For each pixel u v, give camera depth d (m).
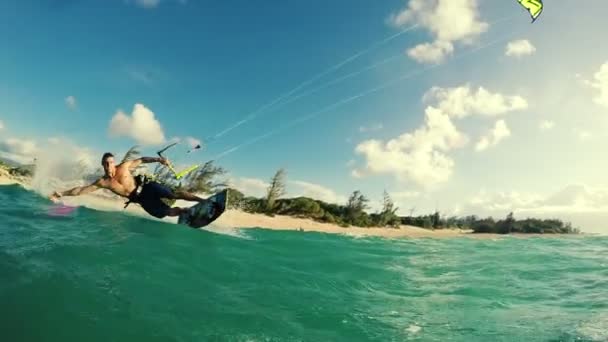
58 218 7.02
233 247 7.36
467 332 4.62
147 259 5.18
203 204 8.40
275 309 4.47
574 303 6.26
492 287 7.33
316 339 3.88
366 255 10.24
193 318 3.80
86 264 4.54
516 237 24.66
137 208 10.33
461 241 19.00
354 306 5.15
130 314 3.62
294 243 10.40
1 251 4.46
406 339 4.25
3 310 3.23
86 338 3.13
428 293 6.55
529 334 4.61
